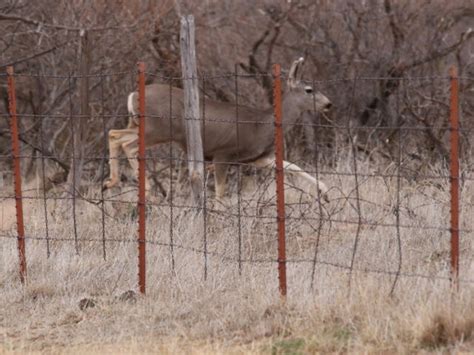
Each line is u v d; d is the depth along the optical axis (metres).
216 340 19.91
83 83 33.53
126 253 25.52
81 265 24.95
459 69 39.56
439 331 18.64
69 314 22.03
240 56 42.91
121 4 39.50
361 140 38.81
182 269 24.23
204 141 35.16
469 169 30.81
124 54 39.44
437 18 41.28
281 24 41.88
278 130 21.45
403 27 40.81
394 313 19.48
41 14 39.94
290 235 27.27
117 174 33.31
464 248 25.09
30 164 39.94
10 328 21.48
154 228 28.05
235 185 38.03
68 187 33.22
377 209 28.62
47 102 40.62
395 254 24.42
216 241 26.75
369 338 18.84
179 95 34.69
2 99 41.69
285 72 40.94
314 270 22.55
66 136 39.91
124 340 20.28
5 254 25.89
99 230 28.83
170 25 40.81
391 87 39.34
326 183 34.19
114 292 23.48
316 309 20.28
